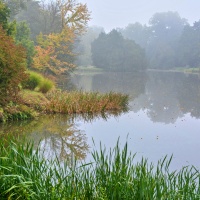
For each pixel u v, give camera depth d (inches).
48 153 320.5
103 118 566.9
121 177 155.5
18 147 181.9
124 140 398.3
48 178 157.0
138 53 3393.2
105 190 152.8
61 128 459.2
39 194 147.6
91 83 1412.4
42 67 1183.6
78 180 170.9
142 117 592.7
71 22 1263.5
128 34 5472.4
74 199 152.8
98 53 3216.0
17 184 149.2
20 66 484.7
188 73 3016.7
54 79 1234.6
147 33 5167.3
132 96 976.9
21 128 442.3
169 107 749.3
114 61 3201.3
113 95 730.8
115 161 169.8
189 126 509.4
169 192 149.8
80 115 587.8
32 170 164.6
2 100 484.4
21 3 1656.0
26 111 515.2
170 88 1291.8
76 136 410.6
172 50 4205.2
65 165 185.3
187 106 770.8
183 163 305.7
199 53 3727.9
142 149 356.2
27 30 1200.2
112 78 1920.5
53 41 1274.6
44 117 542.6
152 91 1154.7
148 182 154.2
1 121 468.1
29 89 727.1
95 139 397.7
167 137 423.2
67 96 673.0
